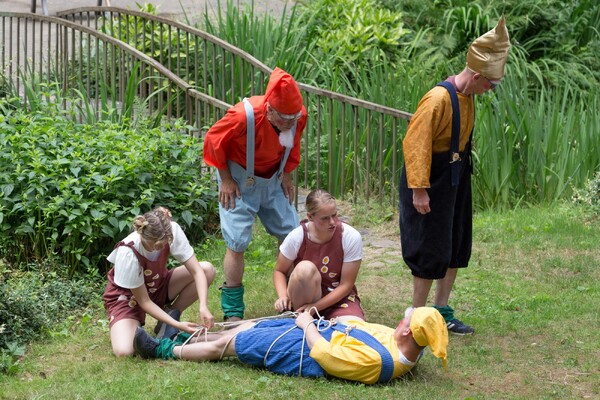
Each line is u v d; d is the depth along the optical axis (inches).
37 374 277.0
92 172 388.5
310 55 584.7
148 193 386.0
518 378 271.4
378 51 616.1
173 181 413.7
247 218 305.0
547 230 421.4
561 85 634.2
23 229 373.4
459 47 659.4
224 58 516.1
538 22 674.8
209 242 410.6
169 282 300.2
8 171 393.4
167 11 768.3
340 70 586.2
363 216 444.5
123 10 569.6
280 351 266.1
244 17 589.3
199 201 409.1
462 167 293.0
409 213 293.6
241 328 280.8
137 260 284.8
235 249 305.3
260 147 294.8
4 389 260.2
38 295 337.4
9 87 581.9
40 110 499.8
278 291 291.6
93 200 381.1
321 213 277.6
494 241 408.5
